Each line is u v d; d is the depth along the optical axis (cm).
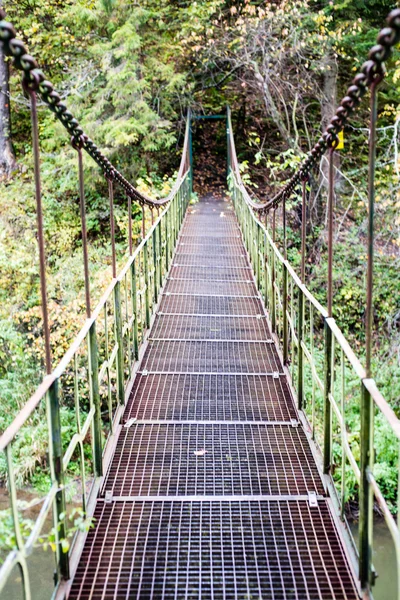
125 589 208
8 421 654
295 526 244
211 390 396
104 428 639
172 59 1243
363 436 190
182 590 208
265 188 1337
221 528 243
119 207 1089
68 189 1059
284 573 216
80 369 671
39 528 172
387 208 792
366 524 197
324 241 950
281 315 479
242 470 292
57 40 1126
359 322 847
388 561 474
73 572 212
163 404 372
